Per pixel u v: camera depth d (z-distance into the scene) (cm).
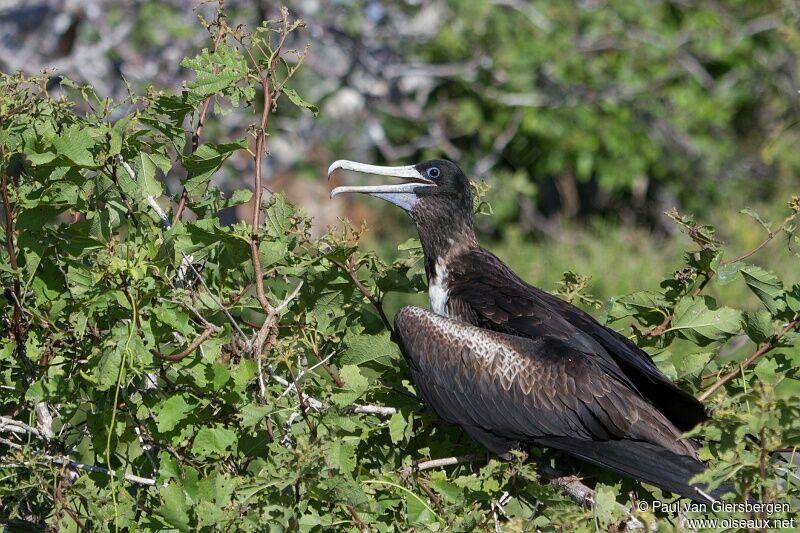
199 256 985
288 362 897
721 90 2959
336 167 1213
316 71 2580
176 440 902
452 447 989
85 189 965
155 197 980
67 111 984
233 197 1023
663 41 2880
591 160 2922
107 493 869
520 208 2964
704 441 987
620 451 976
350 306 1046
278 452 824
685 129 2928
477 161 2900
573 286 1148
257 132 977
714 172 3020
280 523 785
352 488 802
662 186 3086
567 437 998
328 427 870
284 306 966
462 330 1035
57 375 898
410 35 2722
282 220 1005
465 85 2775
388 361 1048
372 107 2664
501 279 1156
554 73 2791
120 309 895
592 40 2866
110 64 2406
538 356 1016
